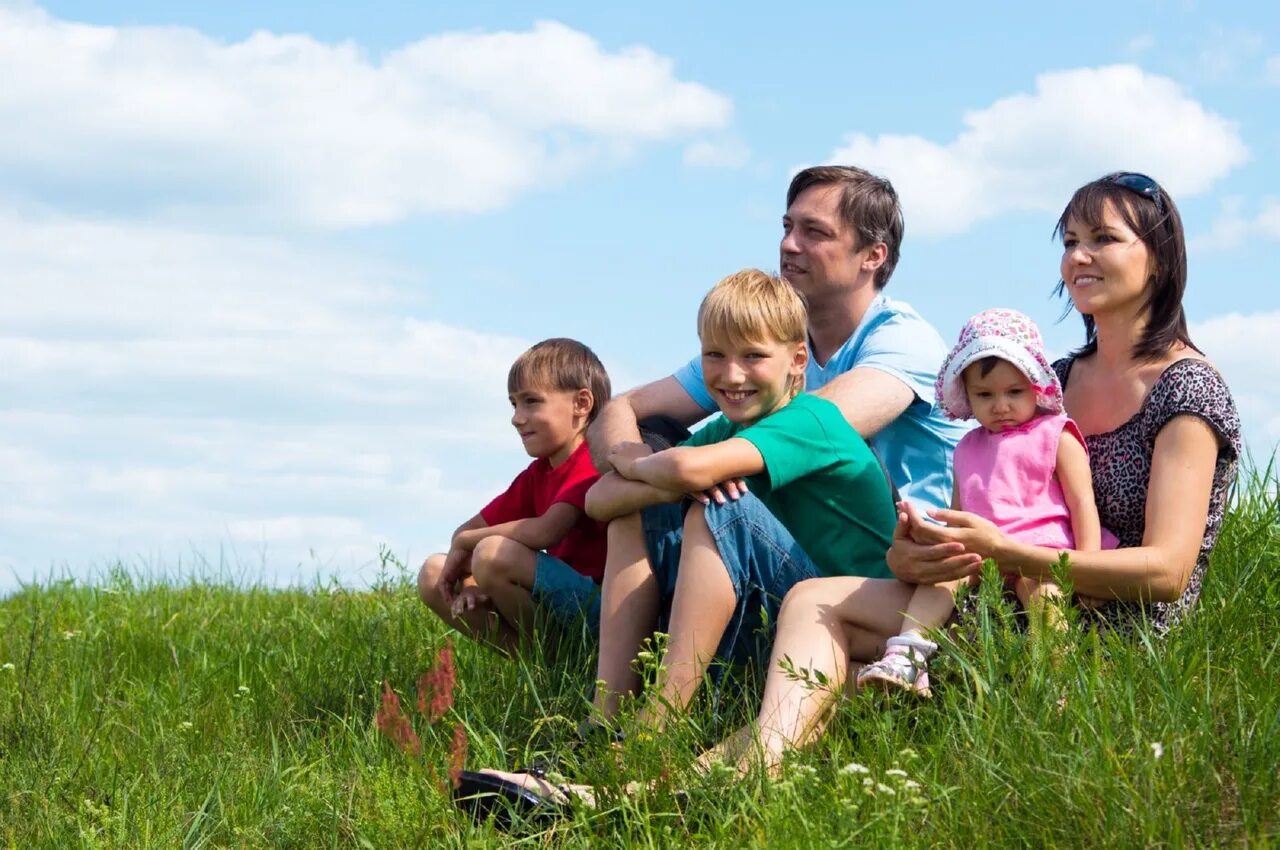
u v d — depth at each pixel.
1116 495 4.12
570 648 4.91
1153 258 4.10
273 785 4.20
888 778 3.34
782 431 4.20
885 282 5.55
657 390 5.58
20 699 5.15
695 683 3.97
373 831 3.75
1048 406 4.14
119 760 4.61
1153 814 2.96
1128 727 3.39
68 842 3.94
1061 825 3.07
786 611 3.91
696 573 4.04
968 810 3.20
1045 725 3.42
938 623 3.84
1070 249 4.21
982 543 3.82
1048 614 3.72
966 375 4.22
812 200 5.42
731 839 3.30
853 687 3.91
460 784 3.70
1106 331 4.21
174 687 5.79
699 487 4.05
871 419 4.96
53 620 7.62
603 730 4.02
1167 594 3.88
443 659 3.94
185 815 4.01
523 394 5.34
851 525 4.36
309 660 5.77
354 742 4.57
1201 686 3.62
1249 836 2.87
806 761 3.57
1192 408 3.97
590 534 5.19
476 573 4.99
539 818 3.62
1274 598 4.43
